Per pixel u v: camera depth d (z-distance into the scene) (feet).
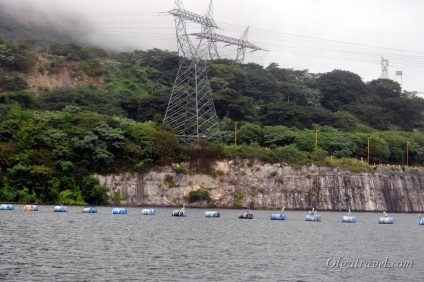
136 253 267.59
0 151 595.06
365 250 307.58
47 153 608.60
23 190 584.81
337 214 649.20
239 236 355.56
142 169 655.35
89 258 249.75
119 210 512.22
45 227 359.05
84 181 614.75
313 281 219.20
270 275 227.20
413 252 306.14
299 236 369.71
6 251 257.55
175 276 218.79
